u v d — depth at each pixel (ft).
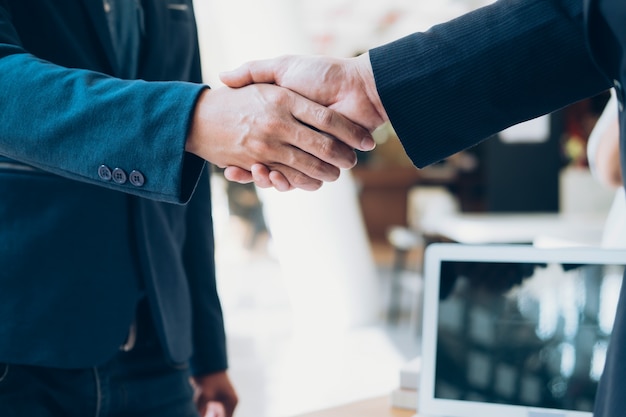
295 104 3.16
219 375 4.55
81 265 3.40
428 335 3.87
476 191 33.68
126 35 3.85
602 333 3.66
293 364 14.73
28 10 3.44
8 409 3.26
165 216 3.98
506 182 16.98
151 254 3.72
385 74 3.08
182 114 3.05
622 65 2.18
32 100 3.07
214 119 3.12
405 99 3.07
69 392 3.46
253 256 28.63
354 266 17.11
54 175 3.39
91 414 3.55
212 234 4.57
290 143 3.16
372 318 17.49
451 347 3.84
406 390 4.37
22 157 3.17
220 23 15.62
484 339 3.81
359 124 3.42
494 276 3.83
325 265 16.85
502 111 3.03
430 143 3.16
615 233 5.36
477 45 2.98
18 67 3.12
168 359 3.87
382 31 36.96
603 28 2.24
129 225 3.66
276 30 15.20
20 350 3.24
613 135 5.29
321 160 3.22
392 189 35.50
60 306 3.33
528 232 12.58
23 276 3.27
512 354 3.76
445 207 33.42
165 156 3.01
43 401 3.37
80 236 3.41
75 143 3.06
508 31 2.93
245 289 22.36
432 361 3.85
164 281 3.84
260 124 3.11
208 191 4.54
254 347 15.99
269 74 3.43
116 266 3.54
